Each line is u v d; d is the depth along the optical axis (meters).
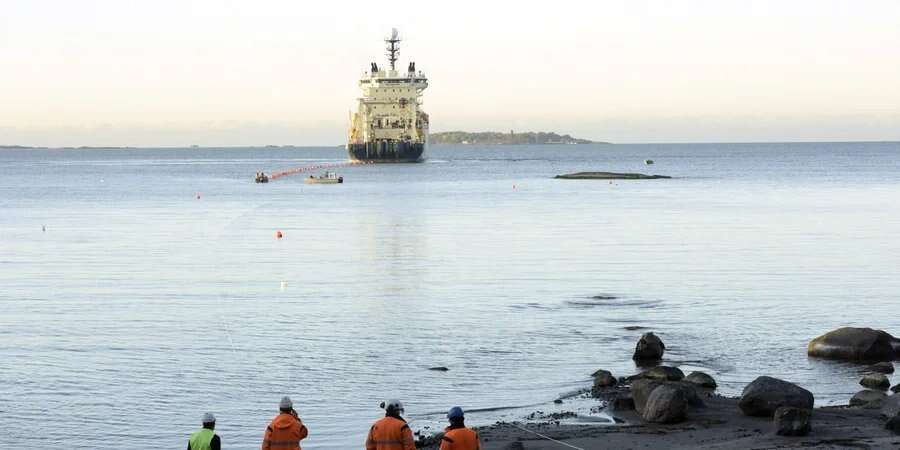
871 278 102.44
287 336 72.25
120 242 143.00
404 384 58.03
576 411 51.88
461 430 32.97
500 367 62.31
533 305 85.88
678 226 163.88
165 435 48.44
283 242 141.62
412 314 81.31
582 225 166.38
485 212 196.75
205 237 150.38
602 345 69.00
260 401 54.44
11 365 62.84
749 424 47.44
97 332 73.75
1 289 95.81
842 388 56.91
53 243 141.62
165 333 73.44
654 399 49.09
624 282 99.88
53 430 49.12
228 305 86.19
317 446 46.34
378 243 138.88
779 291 93.88
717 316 80.69
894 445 41.84
